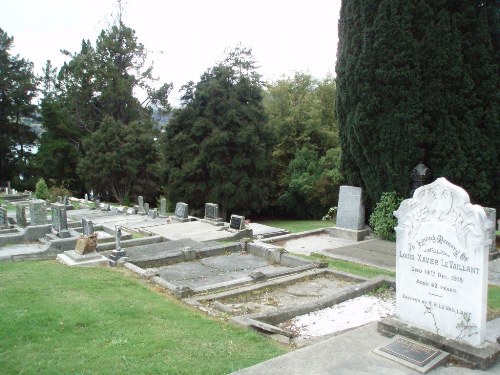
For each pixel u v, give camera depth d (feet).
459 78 50.72
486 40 50.93
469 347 18.94
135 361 18.98
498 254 46.21
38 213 56.34
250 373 17.47
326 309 28.17
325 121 123.75
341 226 59.52
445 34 49.93
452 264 20.03
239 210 108.17
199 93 104.94
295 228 87.40
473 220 19.25
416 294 21.50
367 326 22.67
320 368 17.92
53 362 18.85
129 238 55.16
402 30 50.78
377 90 53.31
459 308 19.83
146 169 138.92
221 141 98.12
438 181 20.66
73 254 41.16
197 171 101.81
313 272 37.19
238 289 32.24
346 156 61.21
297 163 108.37
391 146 53.26
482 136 51.75
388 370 17.76
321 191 102.12
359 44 55.62
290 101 122.21
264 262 43.04
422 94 51.60
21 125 174.91
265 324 23.72
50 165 152.56
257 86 112.57
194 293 31.40
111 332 22.49
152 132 156.04
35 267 38.40
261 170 105.19
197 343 21.27
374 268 41.91
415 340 20.34
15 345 20.67
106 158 131.54
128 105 162.61
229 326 24.12
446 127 51.31
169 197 111.96
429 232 20.90
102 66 155.33
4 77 168.04
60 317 24.36
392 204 53.88
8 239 52.54
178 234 58.90
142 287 32.40
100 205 94.58
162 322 24.38
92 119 165.17
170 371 17.98
